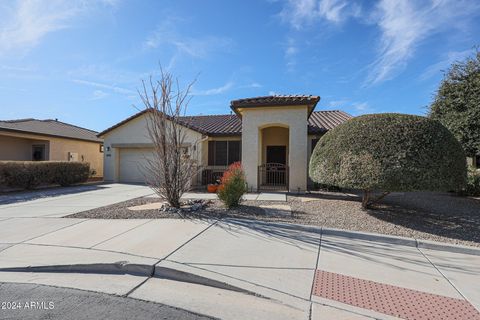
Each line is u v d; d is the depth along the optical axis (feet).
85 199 35.58
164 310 10.70
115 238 18.29
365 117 26.55
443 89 42.45
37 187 48.37
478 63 39.09
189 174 27.94
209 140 56.85
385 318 10.27
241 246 17.15
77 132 75.66
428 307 10.98
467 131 37.14
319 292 12.02
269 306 11.11
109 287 12.60
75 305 10.97
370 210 27.99
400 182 22.08
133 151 60.18
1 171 42.01
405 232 20.56
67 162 52.37
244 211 26.68
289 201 33.32
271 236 19.19
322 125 55.31
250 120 43.19
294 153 41.81
